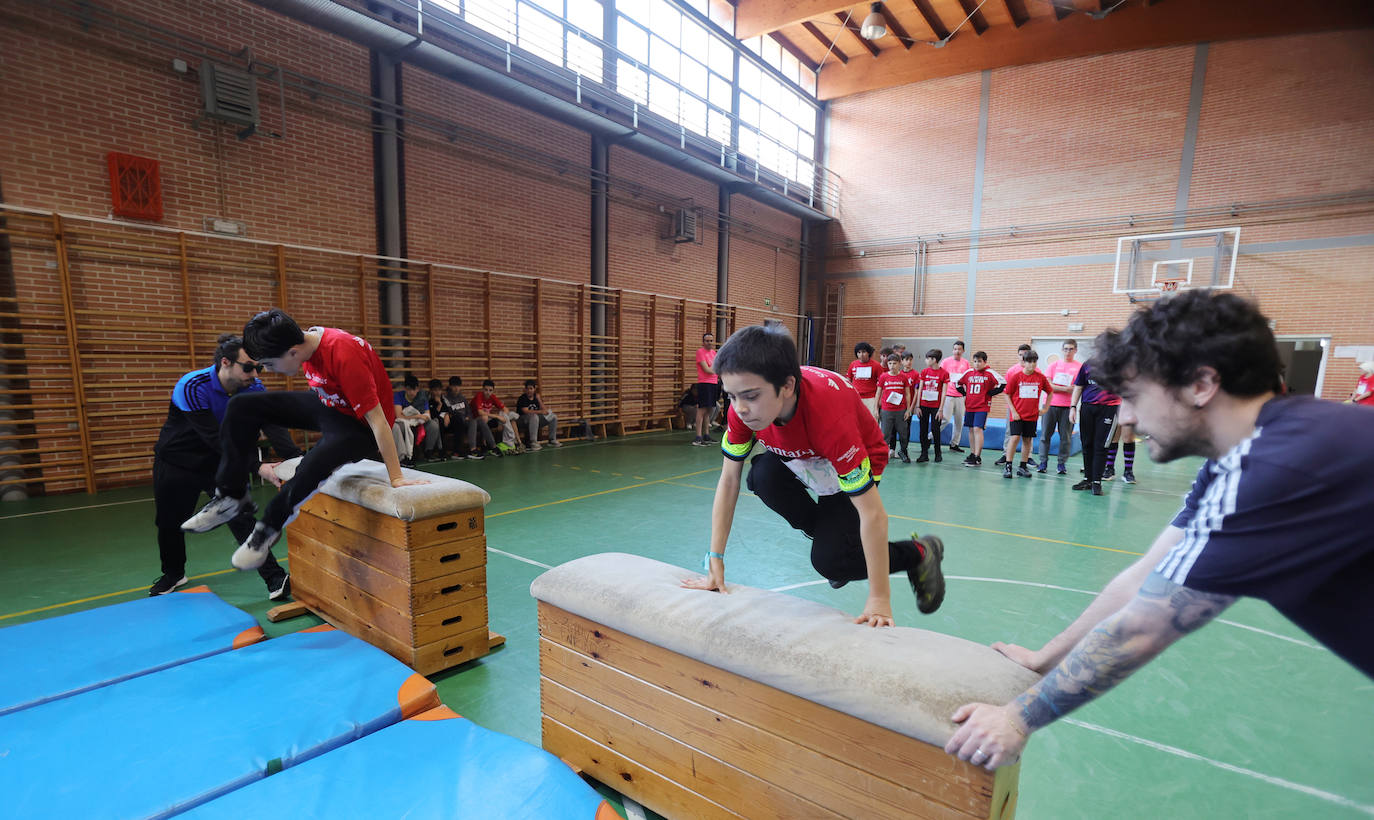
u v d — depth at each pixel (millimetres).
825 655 1204
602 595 1574
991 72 12367
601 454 8273
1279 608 711
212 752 1624
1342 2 9484
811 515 1781
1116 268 11398
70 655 2203
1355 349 9656
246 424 2547
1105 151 11398
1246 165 10312
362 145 7059
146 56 5520
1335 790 1734
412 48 6914
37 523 4402
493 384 8266
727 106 12039
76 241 5258
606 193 9961
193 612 2580
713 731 1396
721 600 1498
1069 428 7027
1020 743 884
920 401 7922
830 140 14453
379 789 1487
